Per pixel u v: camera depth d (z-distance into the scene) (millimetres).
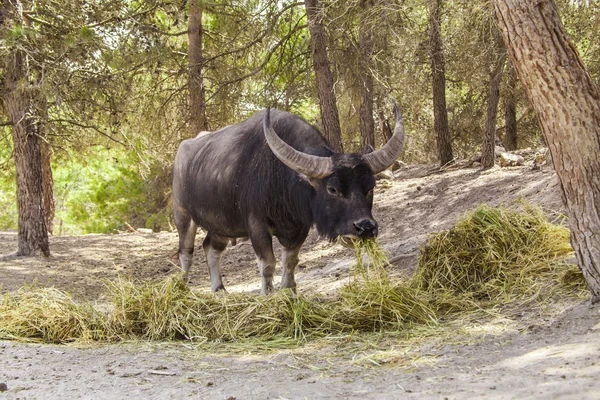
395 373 5133
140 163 21969
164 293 7418
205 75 20203
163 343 6824
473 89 21219
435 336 6297
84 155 22500
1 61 15148
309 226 8461
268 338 6836
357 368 5445
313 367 5535
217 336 6973
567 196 6043
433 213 14352
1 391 5195
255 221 8695
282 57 17953
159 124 19812
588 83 5844
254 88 20000
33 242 15758
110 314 7574
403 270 9547
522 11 5840
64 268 14664
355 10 14961
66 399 4949
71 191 33781
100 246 17812
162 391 5012
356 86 17875
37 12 15445
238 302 7367
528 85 5977
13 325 7406
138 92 19047
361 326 6973
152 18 18156
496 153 18344
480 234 8117
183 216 10680
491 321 6512
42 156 22203
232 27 19344
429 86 21375
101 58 15758
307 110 25156
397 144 7875
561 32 5832
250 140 8992
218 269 10188
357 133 25250
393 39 16406
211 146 9828
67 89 15523
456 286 7883
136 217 33750
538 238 8000
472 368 5023
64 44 14820
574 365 4684
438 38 16922
